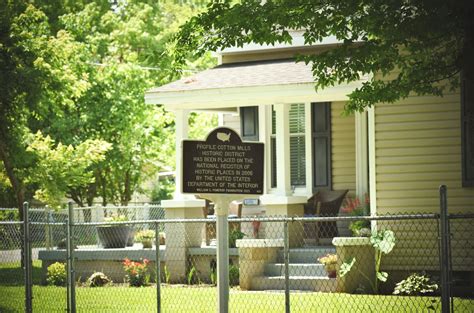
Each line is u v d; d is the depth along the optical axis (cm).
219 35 1681
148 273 2386
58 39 2997
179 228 2356
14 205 4047
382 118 2072
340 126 2580
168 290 2148
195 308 1830
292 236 2280
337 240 2036
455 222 1998
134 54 4319
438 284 1989
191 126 4953
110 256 2427
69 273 1655
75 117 4072
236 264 2297
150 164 4669
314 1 1612
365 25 1620
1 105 2820
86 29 4469
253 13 1609
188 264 2350
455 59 1662
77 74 3462
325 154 2589
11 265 2945
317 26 1641
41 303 1967
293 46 2577
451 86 1827
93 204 4612
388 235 1986
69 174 3044
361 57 1659
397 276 2039
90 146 3094
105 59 4475
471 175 1994
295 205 2320
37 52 2891
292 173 2652
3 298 2045
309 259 2191
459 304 1761
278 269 2159
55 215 3309
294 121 2656
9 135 2878
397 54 1700
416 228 2036
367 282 2033
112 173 4469
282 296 1966
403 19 1592
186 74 4550
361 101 1753
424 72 1694
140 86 4197
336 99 2278
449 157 2036
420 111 2052
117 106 4125
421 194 2045
